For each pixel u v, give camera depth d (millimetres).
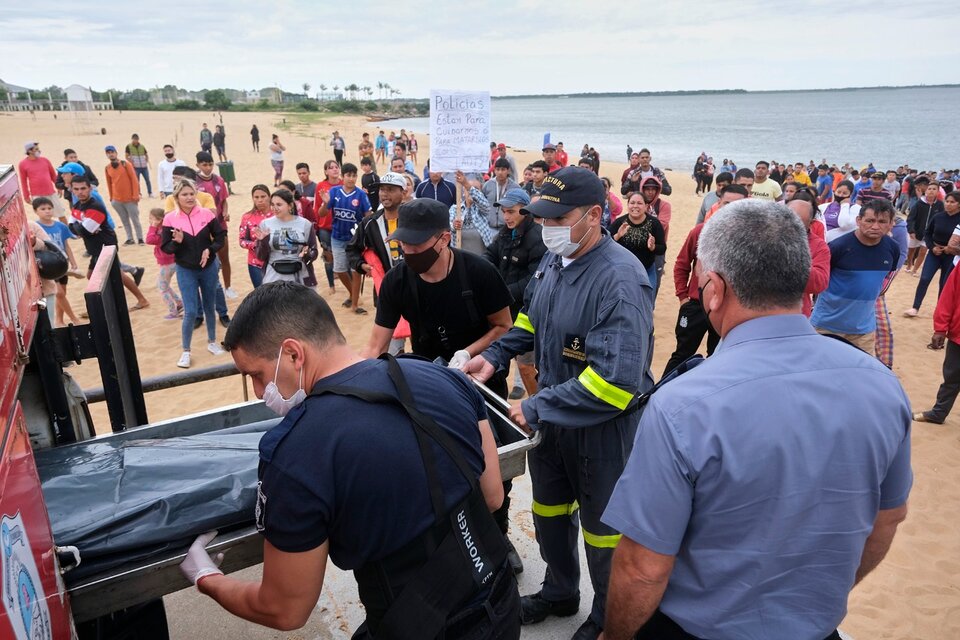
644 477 1434
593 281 2324
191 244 6340
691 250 5305
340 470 1357
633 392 2205
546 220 2305
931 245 8414
